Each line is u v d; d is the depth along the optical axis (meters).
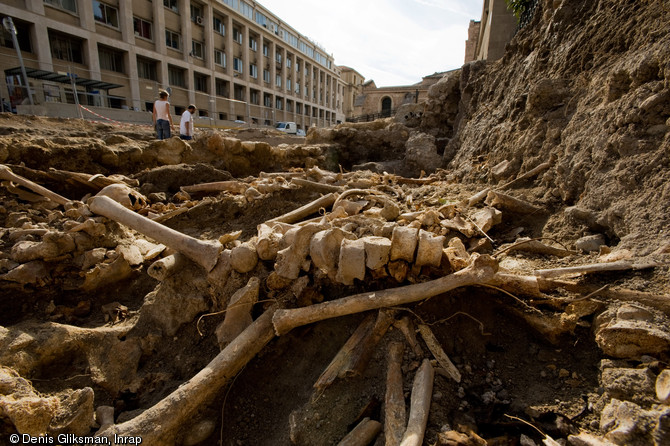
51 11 18.41
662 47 3.10
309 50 46.47
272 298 2.67
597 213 3.19
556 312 2.31
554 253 3.10
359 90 62.25
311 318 2.33
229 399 2.40
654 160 2.83
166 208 5.36
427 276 2.51
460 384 2.12
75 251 3.60
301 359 2.52
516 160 5.22
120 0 21.55
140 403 2.50
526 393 2.03
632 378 1.71
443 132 11.84
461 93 11.06
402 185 6.82
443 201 5.04
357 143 12.85
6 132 6.81
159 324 2.94
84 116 15.78
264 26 36.34
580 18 5.23
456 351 2.32
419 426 1.74
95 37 20.38
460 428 1.80
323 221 3.67
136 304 3.50
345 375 2.18
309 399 2.20
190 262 3.04
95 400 2.50
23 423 1.89
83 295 3.48
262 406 2.38
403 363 2.20
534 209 3.98
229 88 32.12
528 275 2.42
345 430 2.00
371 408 2.05
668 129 2.89
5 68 16.50
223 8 29.42
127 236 4.17
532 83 5.96
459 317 2.46
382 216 4.03
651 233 2.55
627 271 2.37
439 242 2.31
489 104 8.37
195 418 2.27
